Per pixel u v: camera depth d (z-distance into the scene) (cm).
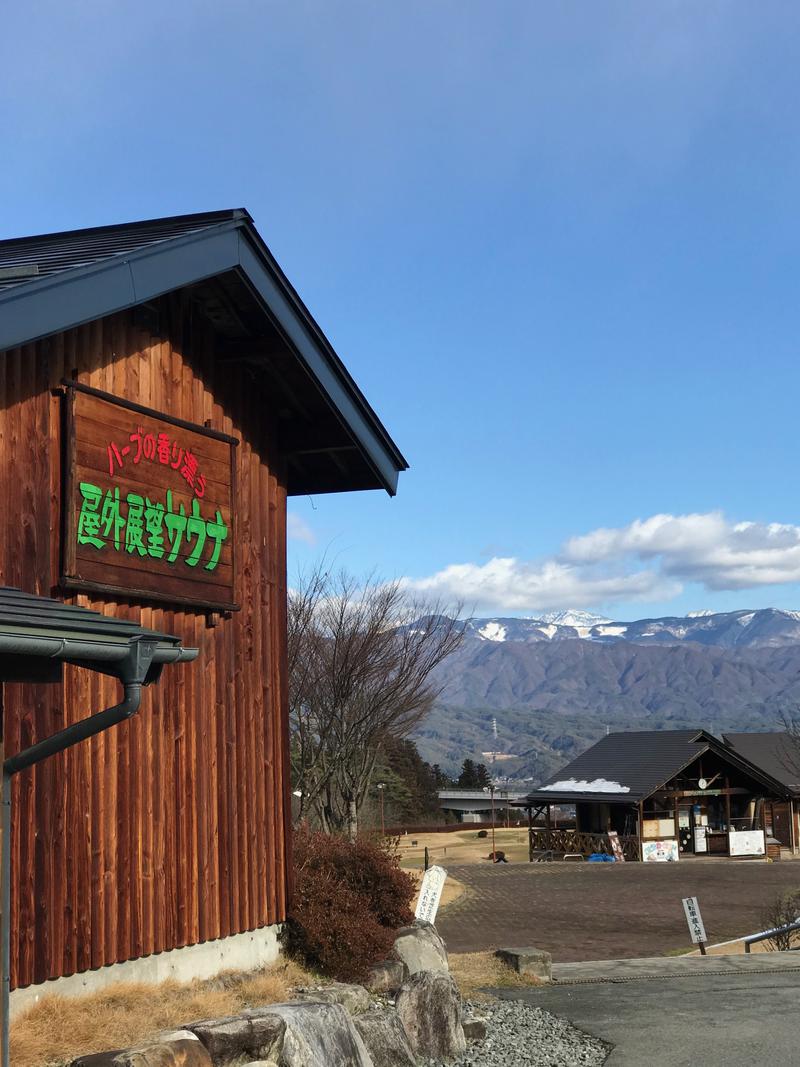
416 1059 918
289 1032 733
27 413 763
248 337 1023
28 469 759
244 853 993
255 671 1046
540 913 2864
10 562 734
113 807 826
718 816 5066
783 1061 927
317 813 2308
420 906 1302
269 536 1096
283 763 1080
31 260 796
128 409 866
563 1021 1114
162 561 898
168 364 937
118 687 838
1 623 477
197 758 938
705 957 1614
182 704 925
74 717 789
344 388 1089
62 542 786
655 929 2550
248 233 916
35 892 742
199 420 977
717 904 3045
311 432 1131
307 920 1040
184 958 898
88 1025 707
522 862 4638
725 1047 983
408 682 2259
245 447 1058
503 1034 1050
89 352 833
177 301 954
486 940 2386
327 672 2205
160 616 903
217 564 976
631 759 5116
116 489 844
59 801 770
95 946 793
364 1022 877
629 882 3684
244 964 977
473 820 9012
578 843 4869
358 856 1136
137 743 861
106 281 736
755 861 4625
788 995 1242
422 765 8144
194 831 924
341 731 2225
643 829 4744
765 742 6075
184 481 935
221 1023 689
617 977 1406
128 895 833
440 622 2344
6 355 745
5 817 527
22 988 727
